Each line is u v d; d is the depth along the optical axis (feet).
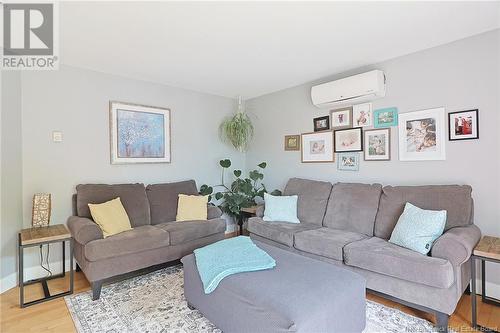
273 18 6.89
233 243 7.52
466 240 6.28
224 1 6.12
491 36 7.63
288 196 11.48
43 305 7.32
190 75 11.32
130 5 6.22
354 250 7.43
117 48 8.57
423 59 8.92
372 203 9.26
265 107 14.42
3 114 8.25
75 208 9.70
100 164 10.62
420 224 7.14
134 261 8.34
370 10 6.57
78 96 10.12
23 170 8.98
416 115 9.11
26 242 7.26
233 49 8.77
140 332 6.11
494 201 7.61
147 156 11.88
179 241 9.40
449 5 6.38
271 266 6.14
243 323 5.11
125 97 11.33
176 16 6.72
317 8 6.46
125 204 10.09
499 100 7.52
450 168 8.41
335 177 11.51
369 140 10.36
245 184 13.56
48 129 9.46
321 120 11.95
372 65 10.19
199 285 6.36
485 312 6.79
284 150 13.53
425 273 6.12
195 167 13.67
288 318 4.39
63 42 8.07
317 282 5.41
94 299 7.57
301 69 10.71
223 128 14.78
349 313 5.25
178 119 13.02
